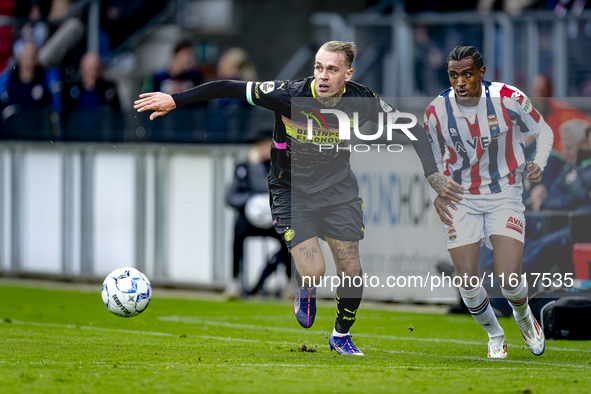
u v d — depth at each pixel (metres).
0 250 28.42
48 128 27.72
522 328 13.25
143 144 26.41
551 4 28.28
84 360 12.30
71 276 27.31
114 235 26.78
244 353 13.38
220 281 25.58
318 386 10.09
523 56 25.89
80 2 35.62
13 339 15.03
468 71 12.64
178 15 39.47
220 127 25.75
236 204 23.50
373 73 27.73
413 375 10.99
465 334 16.98
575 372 11.51
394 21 27.48
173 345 14.50
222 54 42.69
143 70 38.19
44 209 27.72
